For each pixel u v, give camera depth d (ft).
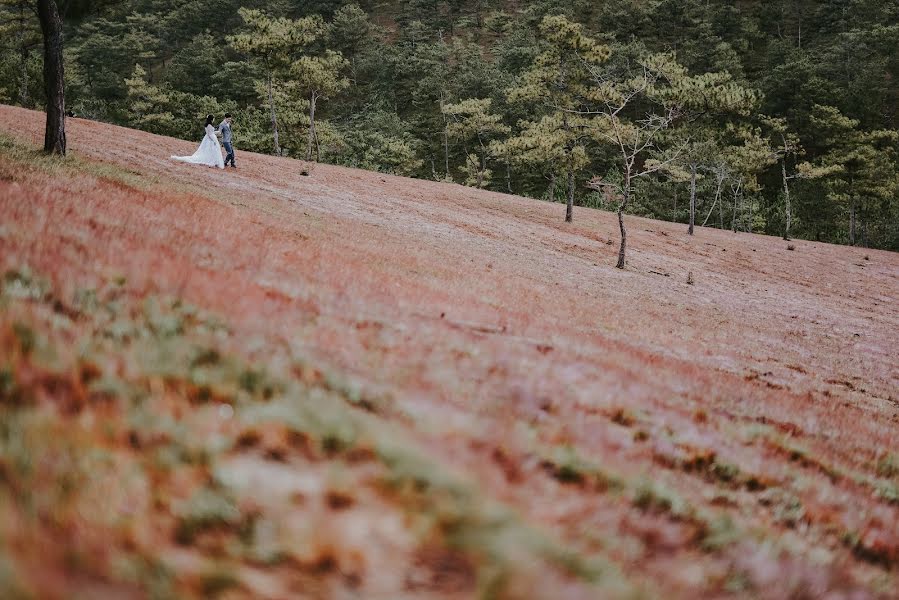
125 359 16.49
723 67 410.31
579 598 10.92
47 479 10.64
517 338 36.11
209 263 32.58
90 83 431.02
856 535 21.85
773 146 356.59
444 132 371.76
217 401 15.88
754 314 99.55
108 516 10.32
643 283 106.63
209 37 489.26
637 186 344.28
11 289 19.11
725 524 18.34
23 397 13.20
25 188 36.04
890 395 59.72
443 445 16.87
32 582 8.05
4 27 233.35
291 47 230.07
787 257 197.77
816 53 442.09
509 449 18.20
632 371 36.65
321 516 11.90
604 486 18.19
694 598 13.57
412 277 52.54
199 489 11.87
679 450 24.98
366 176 178.19
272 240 48.01
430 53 479.00
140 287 23.50
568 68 174.50
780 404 40.29
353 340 25.59
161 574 9.37
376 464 14.16
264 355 20.12
